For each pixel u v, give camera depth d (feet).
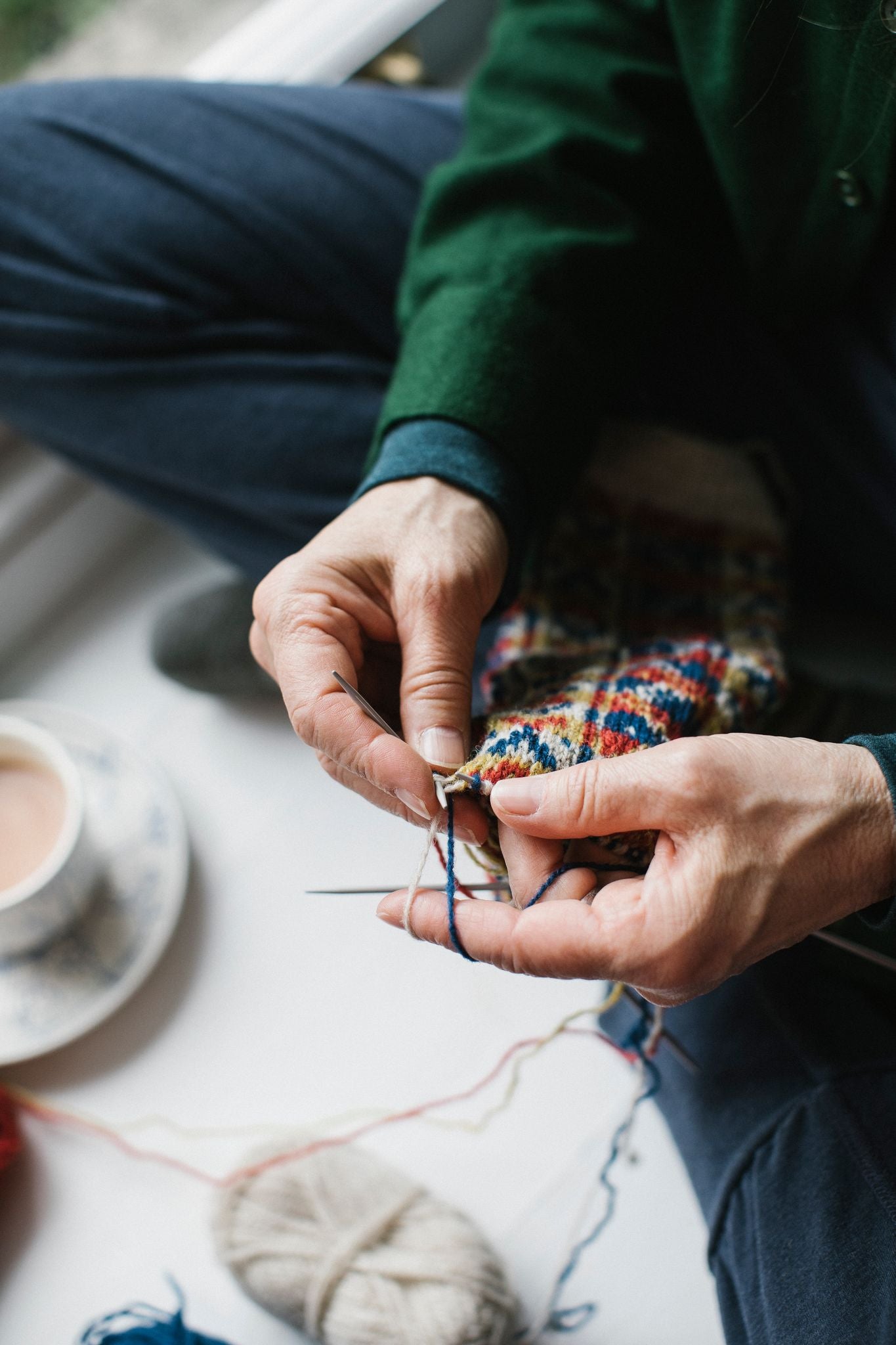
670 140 2.37
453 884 1.65
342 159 2.69
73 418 2.74
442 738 1.77
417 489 1.98
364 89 2.91
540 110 2.36
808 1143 1.97
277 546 2.86
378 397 2.65
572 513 2.57
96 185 2.56
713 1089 2.15
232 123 2.67
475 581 1.92
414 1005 2.77
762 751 1.64
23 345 2.60
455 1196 2.51
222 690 3.13
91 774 2.96
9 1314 2.48
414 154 2.75
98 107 2.64
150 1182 2.61
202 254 2.55
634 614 2.50
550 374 2.13
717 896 1.55
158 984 2.84
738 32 1.89
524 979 2.77
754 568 2.54
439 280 2.25
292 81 3.59
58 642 3.62
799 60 1.89
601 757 1.79
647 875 1.60
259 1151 2.44
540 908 1.59
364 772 1.74
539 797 1.60
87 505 3.56
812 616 2.97
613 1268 2.41
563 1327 2.36
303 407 2.60
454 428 2.04
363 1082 2.69
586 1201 2.48
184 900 2.95
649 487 2.60
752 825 1.58
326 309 2.66
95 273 2.52
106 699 3.45
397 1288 2.14
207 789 3.14
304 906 2.93
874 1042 2.10
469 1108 2.62
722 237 2.52
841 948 2.21
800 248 2.21
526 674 2.28
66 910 2.64
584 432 2.25
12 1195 2.61
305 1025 2.77
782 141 2.04
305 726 1.77
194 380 2.60
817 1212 1.87
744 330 2.51
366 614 1.92
